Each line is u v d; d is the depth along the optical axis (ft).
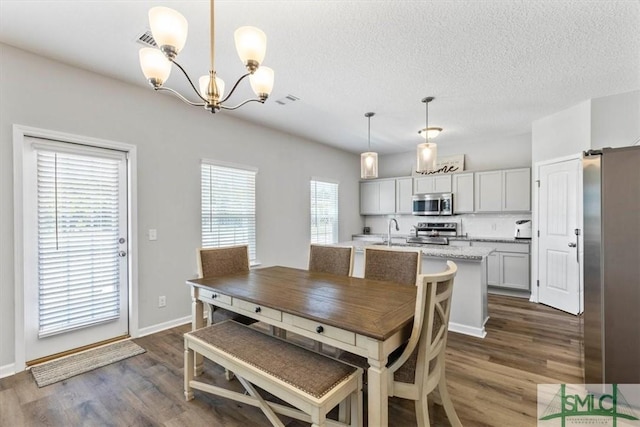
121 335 9.99
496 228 17.63
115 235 9.86
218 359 5.92
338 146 19.33
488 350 9.11
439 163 19.36
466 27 7.11
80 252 9.13
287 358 5.57
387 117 13.58
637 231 5.99
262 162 14.83
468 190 17.76
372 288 7.04
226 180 13.24
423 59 8.58
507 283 15.47
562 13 6.63
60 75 8.65
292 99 11.50
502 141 17.35
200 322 8.00
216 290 6.97
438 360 5.63
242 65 8.85
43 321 8.48
